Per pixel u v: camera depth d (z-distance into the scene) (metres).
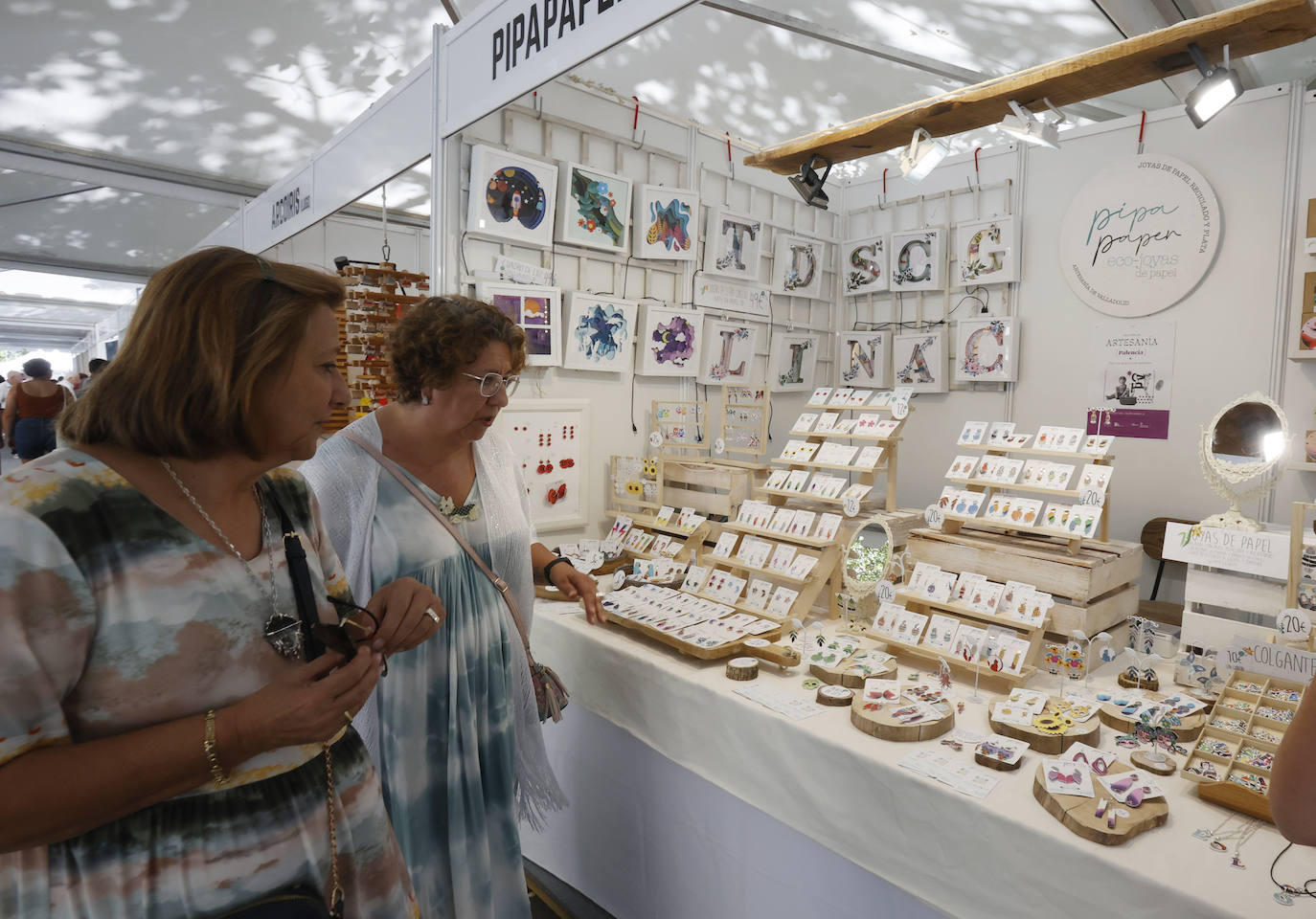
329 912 0.98
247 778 0.93
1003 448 2.55
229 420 0.86
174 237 6.94
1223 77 2.03
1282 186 3.27
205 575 0.88
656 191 3.68
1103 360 3.87
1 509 0.75
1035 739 1.70
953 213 4.45
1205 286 3.52
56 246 6.89
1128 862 1.29
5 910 0.79
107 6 3.57
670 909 2.24
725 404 3.40
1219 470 2.08
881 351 4.72
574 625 2.56
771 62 3.69
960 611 2.21
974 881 1.49
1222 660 1.90
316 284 0.94
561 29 2.22
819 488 2.78
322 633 0.94
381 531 1.71
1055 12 2.97
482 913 1.73
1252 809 1.43
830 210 4.88
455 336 1.64
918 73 3.66
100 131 4.85
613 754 2.43
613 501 3.64
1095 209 3.82
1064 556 2.18
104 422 0.84
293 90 4.46
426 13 3.86
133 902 0.83
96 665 0.81
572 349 3.42
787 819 1.86
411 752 1.68
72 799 0.74
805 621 2.64
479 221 3.05
